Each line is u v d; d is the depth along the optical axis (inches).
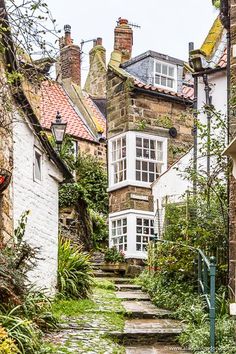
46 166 402.6
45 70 279.9
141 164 703.1
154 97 716.0
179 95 725.3
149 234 692.7
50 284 401.7
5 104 286.4
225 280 391.2
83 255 467.8
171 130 721.0
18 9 230.4
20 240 306.5
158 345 327.0
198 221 428.8
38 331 275.1
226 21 368.8
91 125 933.8
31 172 364.5
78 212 722.8
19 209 335.0
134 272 652.7
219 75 524.1
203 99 536.1
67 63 1002.1
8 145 306.0
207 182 419.5
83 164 853.2
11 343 210.5
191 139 735.7
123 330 333.4
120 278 604.7
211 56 547.2
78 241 698.2
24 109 333.7
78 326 337.7
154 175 711.7
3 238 293.6
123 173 708.0
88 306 402.0
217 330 295.1
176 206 497.7
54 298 395.2
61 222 694.5
